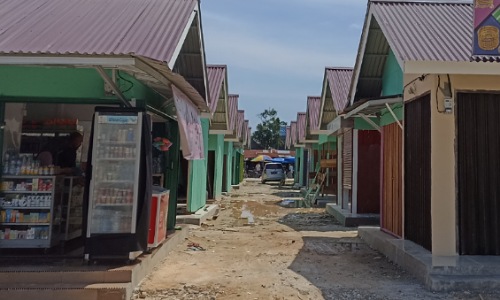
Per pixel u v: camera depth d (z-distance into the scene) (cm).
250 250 797
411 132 717
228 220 1275
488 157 612
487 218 607
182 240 862
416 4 784
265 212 1484
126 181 561
